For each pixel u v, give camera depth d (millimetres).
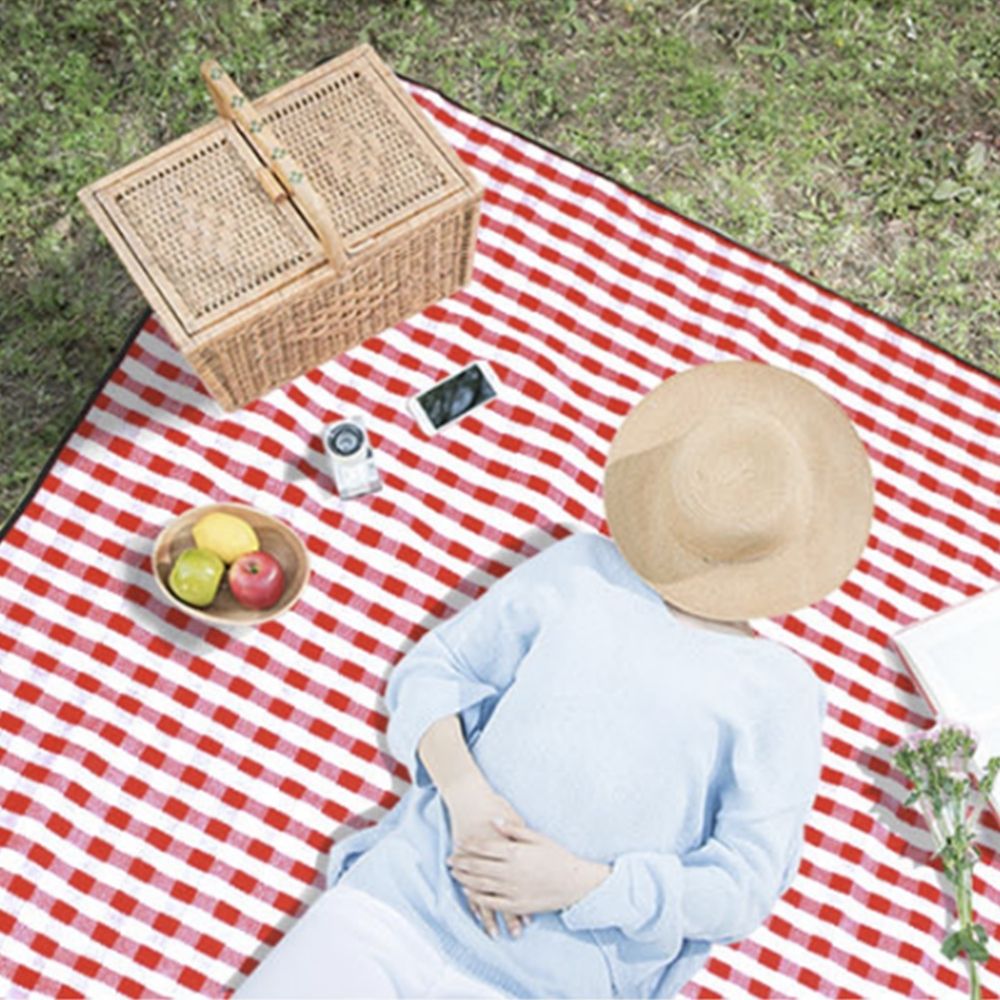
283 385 2783
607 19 3127
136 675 2678
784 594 2352
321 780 2670
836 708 2723
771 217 3045
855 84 3127
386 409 2795
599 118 3072
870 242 3049
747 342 2863
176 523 2641
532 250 2875
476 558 2762
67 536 2713
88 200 2424
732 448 2277
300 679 2699
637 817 2322
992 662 2684
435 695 2420
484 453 2793
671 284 2881
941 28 3152
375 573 2744
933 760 2557
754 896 2359
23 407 2869
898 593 2773
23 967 2566
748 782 2330
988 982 2635
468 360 2826
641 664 2309
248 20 3076
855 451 2439
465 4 3109
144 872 2613
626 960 2393
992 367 2994
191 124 3039
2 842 2602
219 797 2648
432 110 2928
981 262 3057
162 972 2588
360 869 2412
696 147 3072
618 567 2391
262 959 2607
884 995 2627
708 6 3146
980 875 2670
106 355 2898
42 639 2676
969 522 2811
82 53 3045
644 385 2838
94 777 2637
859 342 2877
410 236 2482
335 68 2492
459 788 2357
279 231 2430
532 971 2367
